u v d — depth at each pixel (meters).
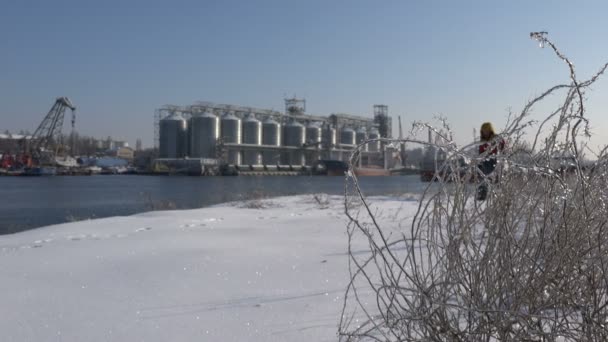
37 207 21.28
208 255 4.18
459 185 2.05
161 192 32.44
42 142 84.88
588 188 2.02
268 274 3.57
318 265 3.83
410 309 2.03
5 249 4.70
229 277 3.50
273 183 51.62
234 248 4.51
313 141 101.62
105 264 3.94
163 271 3.67
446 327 1.97
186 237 5.20
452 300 2.23
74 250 4.55
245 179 71.56
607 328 1.89
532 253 2.07
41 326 2.59
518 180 2.09
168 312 2.79
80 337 2.44
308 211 8.20
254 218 7.19
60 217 16.94
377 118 109.75
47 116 84.62
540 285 1.94
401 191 13.44
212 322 2.62
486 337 1.96
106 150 168.50
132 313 2.78
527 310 2.00
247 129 96.06
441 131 2.30
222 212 8.27
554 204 2.04
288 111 108.38
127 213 16.81
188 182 57.62
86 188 41.81
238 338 2.41
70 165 89.38
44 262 4.05
